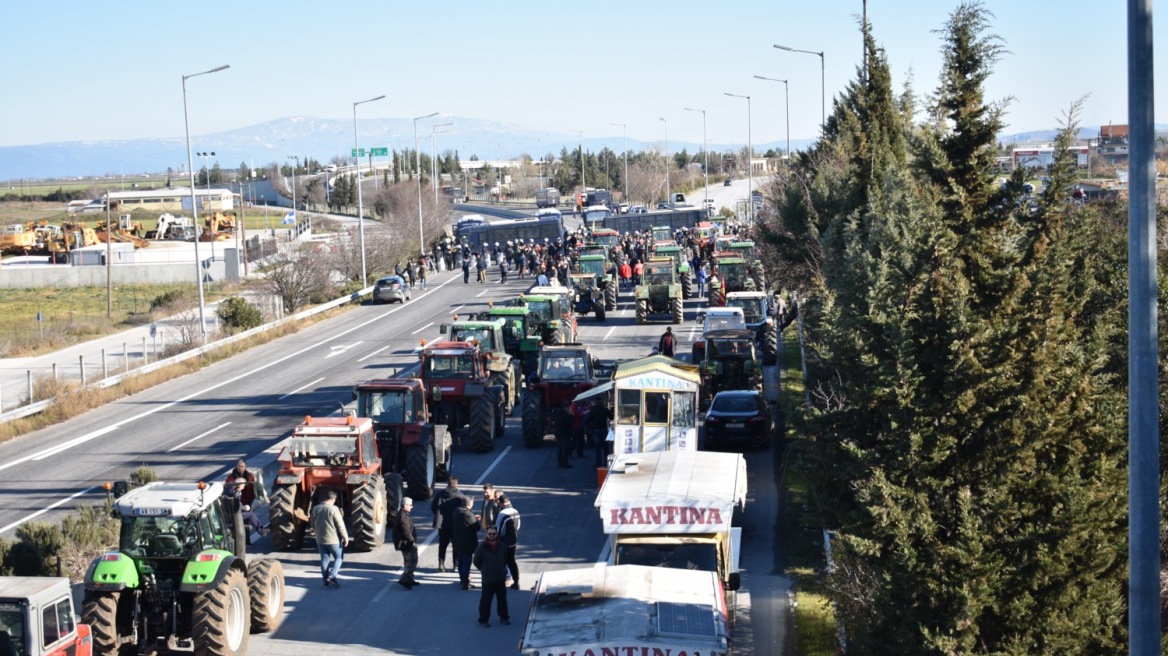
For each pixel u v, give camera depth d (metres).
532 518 23.70
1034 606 10.96
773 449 28.84
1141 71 7.88
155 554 15.34
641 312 54.03
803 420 13.56
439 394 29.17
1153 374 7.81
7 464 30.61
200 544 15.47
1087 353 12.30
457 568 19.91
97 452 31.69
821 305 23.12
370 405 24.53
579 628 11.72
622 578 13.00
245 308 56.09
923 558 11.13
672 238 88.31
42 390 39.06
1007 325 12.05
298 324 59.34
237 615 15.82
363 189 183.00
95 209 177.75
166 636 15.31
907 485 11.65
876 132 28.70
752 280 56.09
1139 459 7.81
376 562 21.05
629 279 72.31
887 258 13.57
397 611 18.48
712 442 28.22
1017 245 13.50
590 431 26.88
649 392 23.89
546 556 21.22
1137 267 7.86
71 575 19.72
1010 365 11.74
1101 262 16.27
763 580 19.48
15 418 35.66
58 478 28.73
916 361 11.92
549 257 75.62
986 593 10.75
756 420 28.03
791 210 35.53
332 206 190.62
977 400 11.74
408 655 16.61
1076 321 14.47
